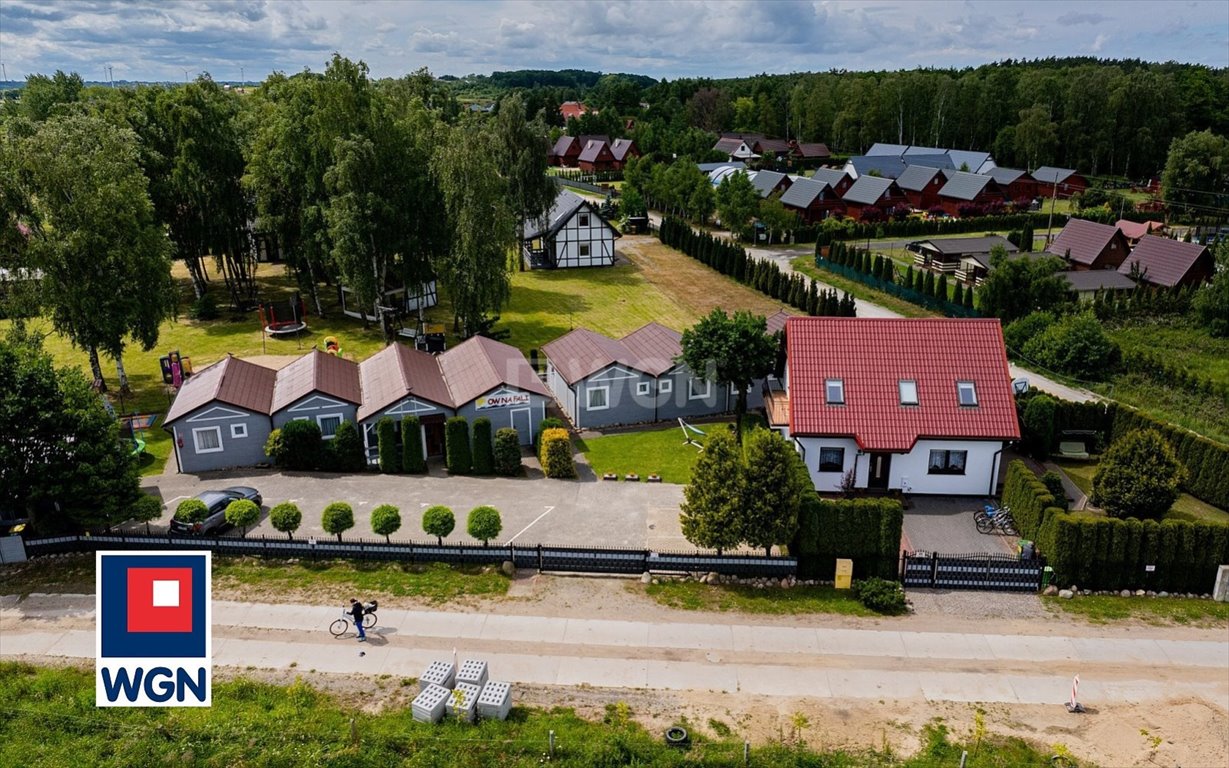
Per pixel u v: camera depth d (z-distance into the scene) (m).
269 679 25.44
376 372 47.19
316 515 37.41
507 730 22.86
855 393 39.53
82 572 32.03
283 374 47.53
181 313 69.19
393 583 31.16
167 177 62.31
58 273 46.22
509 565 32.16
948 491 39.56
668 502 38.88
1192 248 72.25
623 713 23.42
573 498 39.25
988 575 31.52
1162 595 31.62
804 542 31.55
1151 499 34.16
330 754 21.69
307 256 62.09
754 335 43.59
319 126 58.75
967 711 24.42
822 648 27.53
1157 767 22.03
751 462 31.16
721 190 100.69
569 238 86.56
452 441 41.62
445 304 73.00
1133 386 53.94
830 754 22.11
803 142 191.25
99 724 23.02
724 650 27.30
